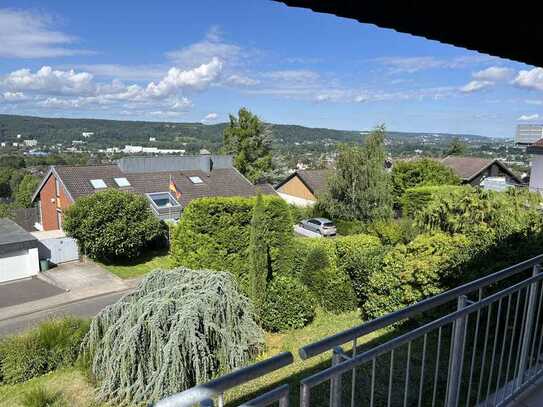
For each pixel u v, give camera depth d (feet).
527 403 8.29
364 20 7.39
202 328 18.74
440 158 96.58
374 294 23.04
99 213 48.60
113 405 17.88
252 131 101.30
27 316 36.73
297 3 6.60
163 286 21.07
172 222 57.11
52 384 19.93
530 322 8.44
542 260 8.21
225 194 68.64
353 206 56.70
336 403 4.94
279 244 29.81
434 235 23.00
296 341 22.63
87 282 45.42
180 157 72.74
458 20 7.52
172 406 3.53
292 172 93.20
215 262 28.40
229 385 3.85
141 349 17.84
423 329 6.12
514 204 25.25
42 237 59.47
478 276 16.63
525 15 7.36
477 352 15.34
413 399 13.35
